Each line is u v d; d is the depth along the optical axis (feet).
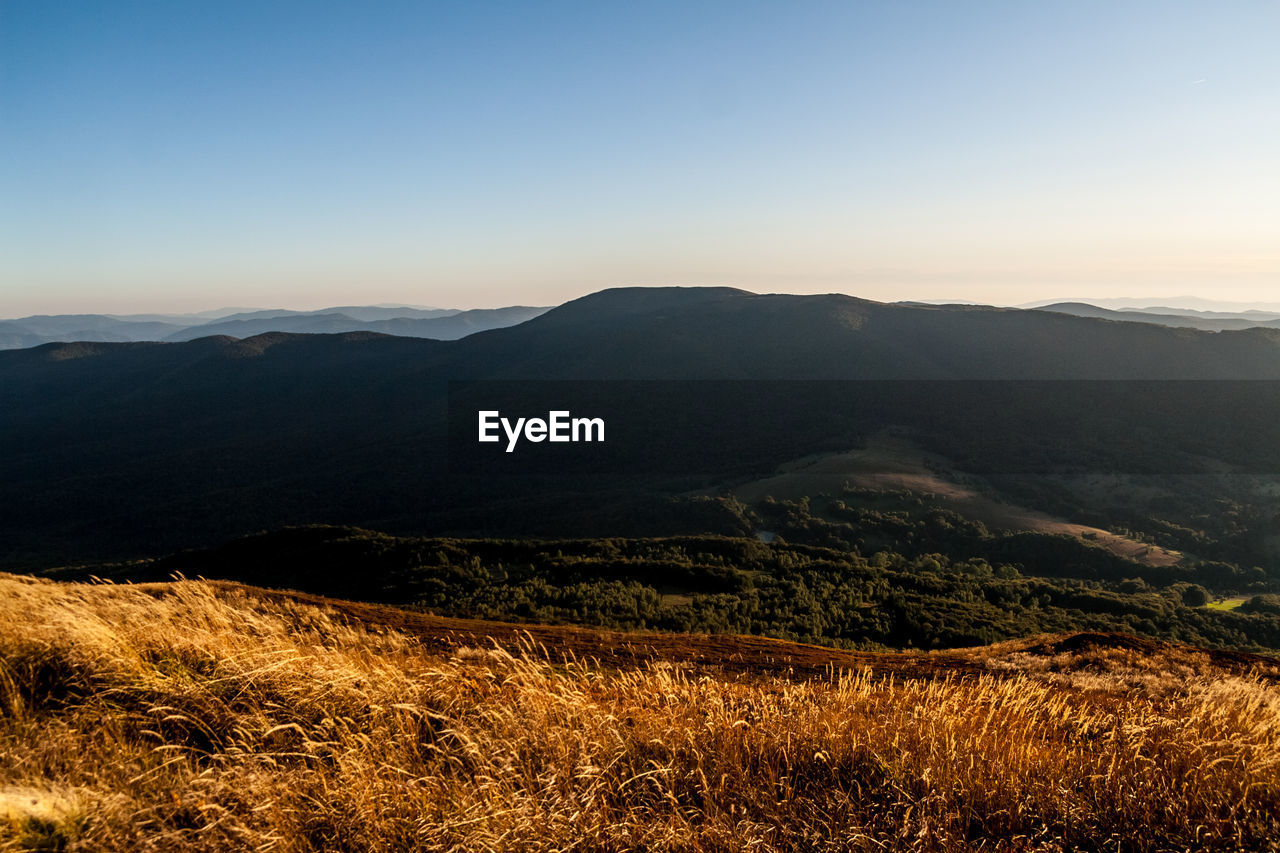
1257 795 12.42
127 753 10.14
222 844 8.47
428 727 12.38
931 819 10.55
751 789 11.14
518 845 9.17
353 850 8.91
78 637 13.09
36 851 7.75
